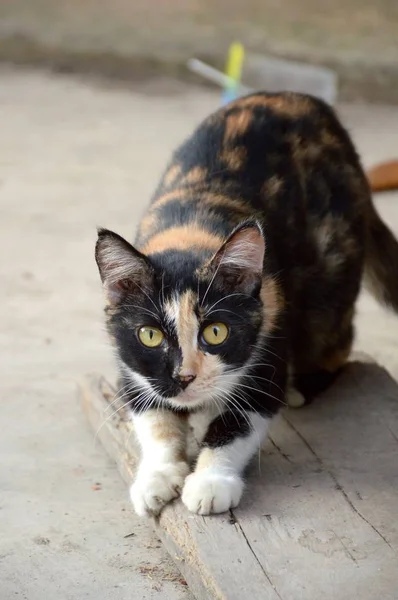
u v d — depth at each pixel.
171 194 3.95
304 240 4.02
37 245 6.70
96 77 10.98
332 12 11.37
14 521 3.77
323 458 3.69
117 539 3.66
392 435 3.86
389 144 8.68
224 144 4.06
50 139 8.98
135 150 8.68
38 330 5.53
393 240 4.68
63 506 3.88
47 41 11.55
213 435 3.58
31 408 4.68
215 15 11.63
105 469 4.15
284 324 3.78
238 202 3.84
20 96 10.30
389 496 3.43
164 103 10.16
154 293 3.38
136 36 11.53
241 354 3.45
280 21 11.41
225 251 3.34
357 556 3.10
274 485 3.50
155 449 3.58
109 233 3.33
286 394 3.96
